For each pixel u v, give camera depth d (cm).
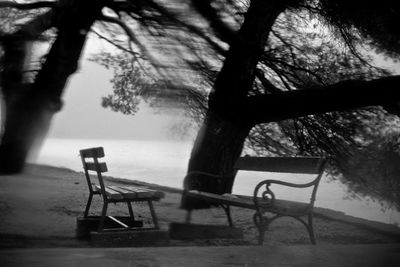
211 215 859
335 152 1241
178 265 384
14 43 1127
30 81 1207
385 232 711
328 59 1280
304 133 1295
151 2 980
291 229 739
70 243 533
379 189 1223
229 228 645
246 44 1009
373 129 1247
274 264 402
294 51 1264
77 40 1177
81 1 1127
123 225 594
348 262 419
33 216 688
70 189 1059
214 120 1011
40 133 1266
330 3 1098
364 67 1254
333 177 1319
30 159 1320
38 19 1144
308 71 1216
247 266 392
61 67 1196
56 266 360
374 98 945
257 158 720
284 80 1227
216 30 985
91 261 382
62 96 1248
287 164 645
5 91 1195
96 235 525
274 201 594
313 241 588
